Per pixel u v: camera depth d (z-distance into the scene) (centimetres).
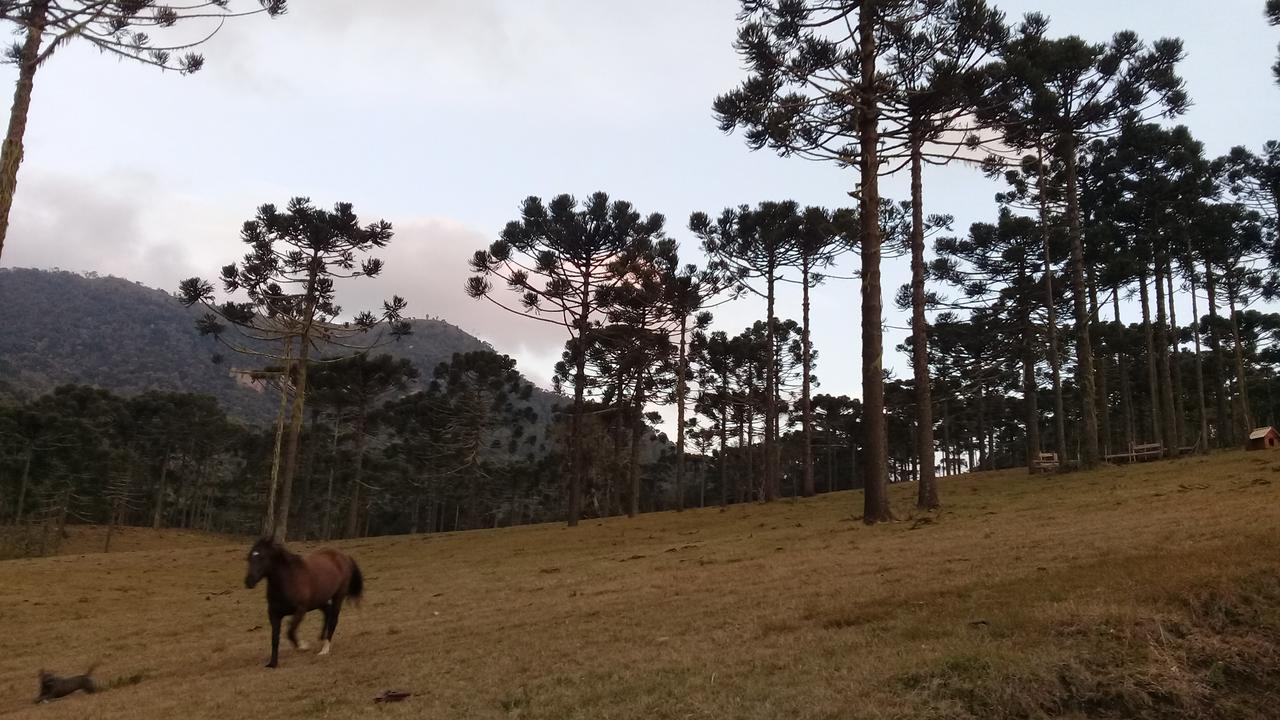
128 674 1042
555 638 916
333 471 6431
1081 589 752
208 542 6284
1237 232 3462
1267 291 3769
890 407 5525
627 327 3475
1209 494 1479
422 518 8231
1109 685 558
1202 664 585
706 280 3484
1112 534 1114
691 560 1596
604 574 1545
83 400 6956
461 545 2734
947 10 1852
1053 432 6969
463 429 5666
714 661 702
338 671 885
